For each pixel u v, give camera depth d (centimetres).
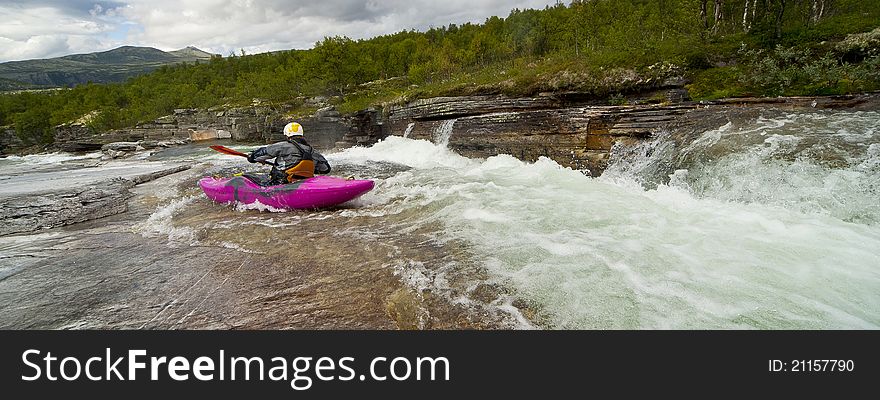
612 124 1102
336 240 570
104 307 402
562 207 667
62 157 3192
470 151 1484
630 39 1825
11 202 851
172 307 398
